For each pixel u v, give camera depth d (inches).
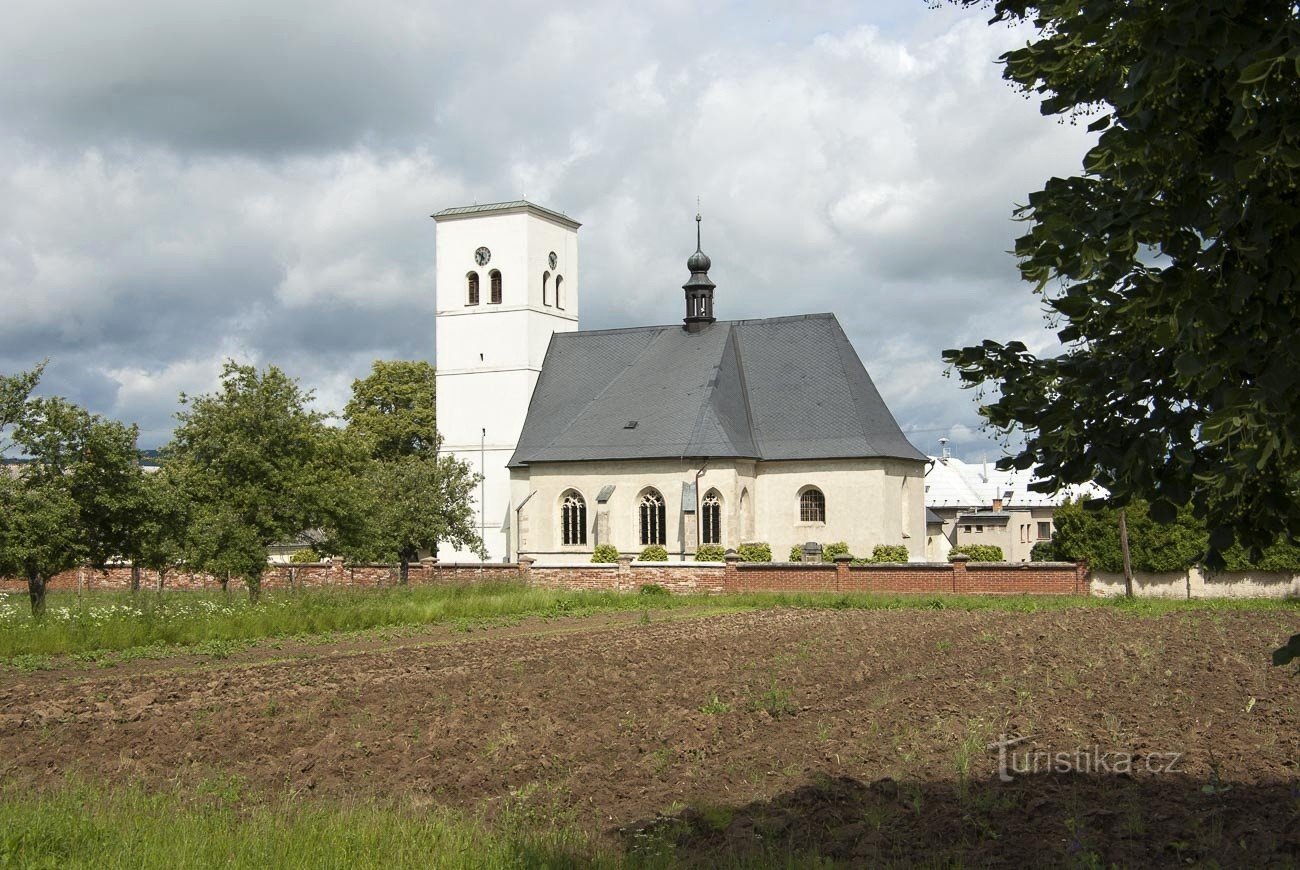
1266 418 297.9
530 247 3275.1
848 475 2792.8
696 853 508.7
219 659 1237.1
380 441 3838.6
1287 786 598.9
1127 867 471.5
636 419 2910.9
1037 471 370.3
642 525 2847.0
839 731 762.8
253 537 1728.6
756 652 1219.9
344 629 1568.7
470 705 864.3
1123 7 315.6
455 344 3324.3
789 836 529.0
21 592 2262.6
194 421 1759.4
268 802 584.7
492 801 604.1
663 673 1051.3
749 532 2842.0
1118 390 349.4
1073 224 337.4
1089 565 2090.3
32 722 807.7
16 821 498.3
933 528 3607.3
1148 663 1075.9
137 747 727.7
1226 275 312.8
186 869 452.8
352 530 1854.1
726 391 2903.5
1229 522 355.6
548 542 2923.2
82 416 1457.9
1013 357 370.9
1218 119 317.7
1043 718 796.6
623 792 617.6
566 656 1200.2
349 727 780.6
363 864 464.1
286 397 1797.5
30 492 1416.1
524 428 3097.9
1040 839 514.9
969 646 1248.8
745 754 706.2
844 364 2915.8
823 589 2209.6
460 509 2994.6
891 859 491.5
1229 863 474.0
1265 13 299.3
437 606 1759.4
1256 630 1386.6
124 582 2669.8
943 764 658.8
